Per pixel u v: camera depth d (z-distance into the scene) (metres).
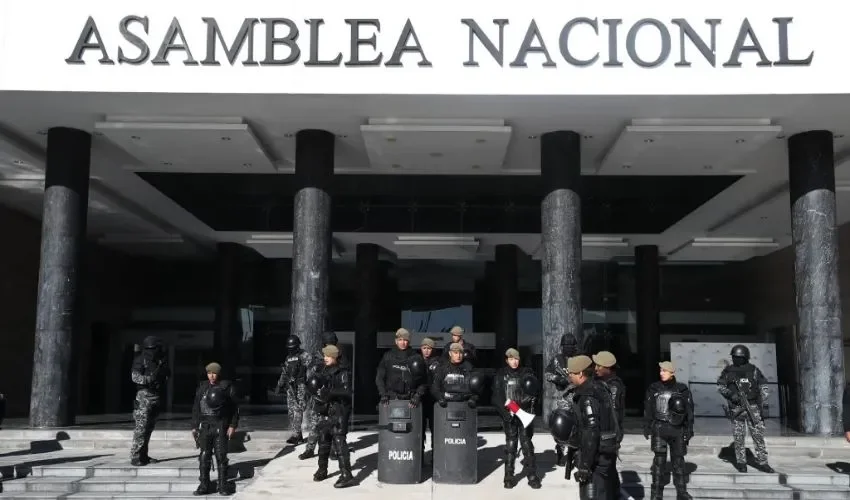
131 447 12.20
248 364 25.19
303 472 10.89
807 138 15.20
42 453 12.86
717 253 25.55
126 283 25.83
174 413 20.50
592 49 13.18
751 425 11.44
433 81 13.19
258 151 16.03
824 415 14.30
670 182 18.80
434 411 10.49
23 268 22.61
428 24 13.29
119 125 14.38
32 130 15.33
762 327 26.67
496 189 19.20
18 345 22.23
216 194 19.88
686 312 27.45
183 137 15.01
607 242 23.80
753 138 14.80
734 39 13.05
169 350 25.75
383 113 14.33
